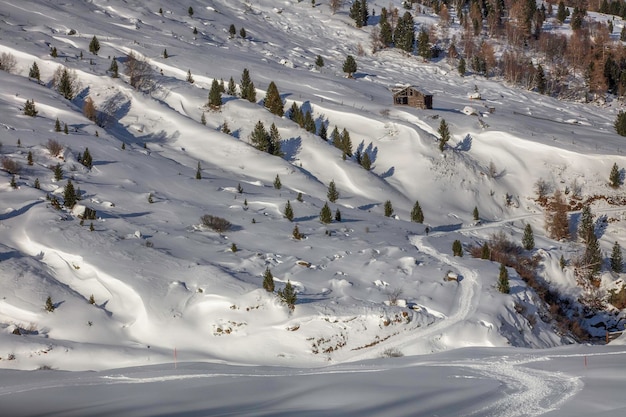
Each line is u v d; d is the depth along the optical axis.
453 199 78.62
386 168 82.31
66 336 36.88
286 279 44.41
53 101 76.00
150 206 55.47
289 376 25.02
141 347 36.62
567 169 84.31
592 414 16.44
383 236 58.38
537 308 47.69
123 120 81.06
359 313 40.34
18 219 47.94
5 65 86.19
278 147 79.00
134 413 18.59
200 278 42.56
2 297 38.66
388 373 24.91
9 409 19.80
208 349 37.31
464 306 44.00
